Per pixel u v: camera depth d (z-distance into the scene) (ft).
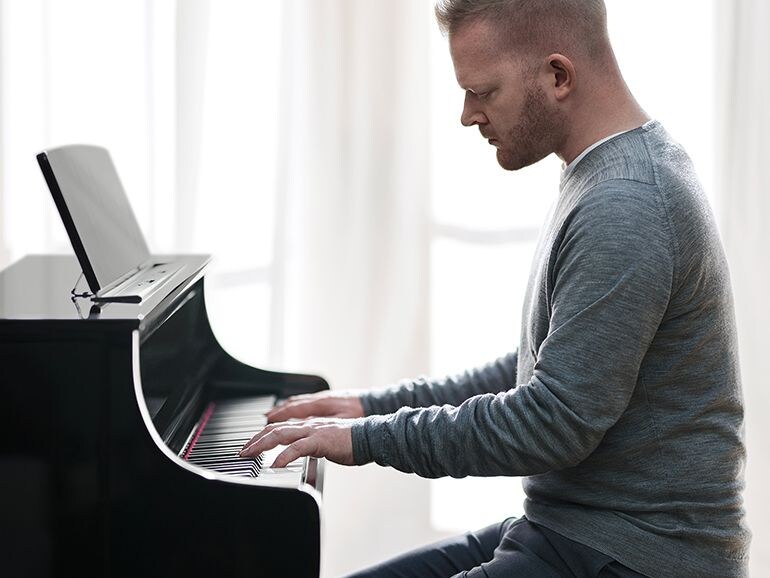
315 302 9.18
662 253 4.75
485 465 4.92
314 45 8.91
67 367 4.68
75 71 8.71
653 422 5.03
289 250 9.02
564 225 4.97
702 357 5.02
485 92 5.18
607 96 5.16
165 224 8.87
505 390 6.31
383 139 9.04
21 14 8.54
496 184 9.15
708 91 8.91
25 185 8.63
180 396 5.98
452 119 9.11
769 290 8.91
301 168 9.07
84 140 8.77
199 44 8.70
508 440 4.83
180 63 8.68
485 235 9.21
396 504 9.46
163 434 5.53
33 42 8.59
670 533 4.97
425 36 8.94
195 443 5.81
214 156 8.92
